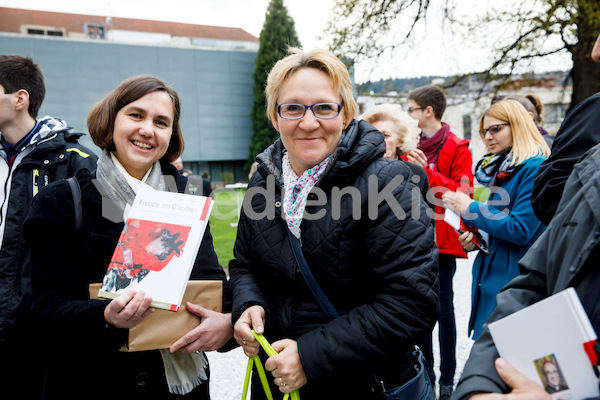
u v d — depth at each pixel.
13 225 1.88
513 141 2.25
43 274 1.34
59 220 1.36
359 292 1.37
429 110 3.49
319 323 1.37
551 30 11.23
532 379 0.89
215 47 40.78
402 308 1.23
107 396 1.40
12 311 1.72
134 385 1.42
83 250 1.40
